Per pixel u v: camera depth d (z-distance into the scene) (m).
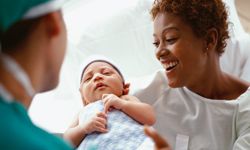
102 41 1.60
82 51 1.59
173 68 1.05
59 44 0.57
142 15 1.58
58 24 0.55
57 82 0.61
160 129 1.17
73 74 1.57
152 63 1.54
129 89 1.26
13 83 0.50
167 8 1.04
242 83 1.19
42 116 1.42
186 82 1.08
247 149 1.04
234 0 1.76
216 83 1.15
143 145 1.02
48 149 0.49
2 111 0.48
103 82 1.21
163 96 1.20
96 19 1.65
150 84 1.23
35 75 0.54
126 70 1.56
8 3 0.47
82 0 1.73
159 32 1.06
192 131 1.14
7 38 0.50
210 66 1.11
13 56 0.51
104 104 1.15
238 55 1.39
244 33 1.57
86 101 1.25
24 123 0.50
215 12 1.06
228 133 1.11
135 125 1.09
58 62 0.58
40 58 0.54
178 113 1.17
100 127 1.07
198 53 1.05
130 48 1.58
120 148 1.02
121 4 1.67
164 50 1.05
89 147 1.05
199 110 1.13
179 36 1.03
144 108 1.12
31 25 0.51
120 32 1.59
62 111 1.44
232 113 1.11
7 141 0.46
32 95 0.56
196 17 1.02
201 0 1.04
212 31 1.06
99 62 1.27
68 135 1.12
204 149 1.10
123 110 1.13
